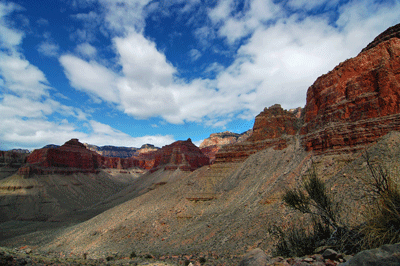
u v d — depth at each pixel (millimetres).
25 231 105438
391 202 8508
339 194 30531
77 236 68750
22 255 15352
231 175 78312
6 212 137250
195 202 68562
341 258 8422
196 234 50375
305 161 54938
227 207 61062
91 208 160375
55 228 107688
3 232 103688
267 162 73250
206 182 77750
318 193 13383
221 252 34938
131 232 59812
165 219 62406
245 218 47625
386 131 42750
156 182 193500
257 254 9672
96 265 18312
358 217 13367
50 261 15672
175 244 48438
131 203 79375
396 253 5828
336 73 61594
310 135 62094
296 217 30391
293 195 14492
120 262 22578
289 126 88312
